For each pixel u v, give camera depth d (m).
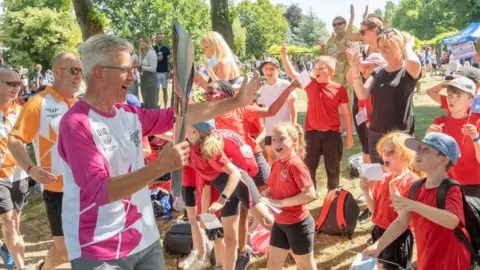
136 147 2.57
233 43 11.34
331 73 5.99
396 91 4.91
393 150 3.64
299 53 31.86
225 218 4.25
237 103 2.90
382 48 4.94
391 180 3.66
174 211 6.52
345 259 4.87
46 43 30.61
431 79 25.72
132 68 2.47
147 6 41.75
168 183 6.75
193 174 4.80
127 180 2.16
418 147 3.15
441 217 2.93
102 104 2.44
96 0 42.16
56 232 4.18
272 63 6.21
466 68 4.66
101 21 11.05
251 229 5.37
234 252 4.30
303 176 3.85
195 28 42.81
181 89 2.17
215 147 3.97
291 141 3.94
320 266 4.77
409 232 3.75
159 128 2.70
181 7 42.81
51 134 4.05
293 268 4.74
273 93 6.28
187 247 5.14
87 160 2.29
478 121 4.11
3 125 4.84
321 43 8.09
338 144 6.12
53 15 30.95
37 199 7.73
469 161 4.12
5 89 4.88
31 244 5.97
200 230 4.90
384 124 5.00
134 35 41.88
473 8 53.09
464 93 4.10
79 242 2.41
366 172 3.61
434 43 40.44
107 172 2.37
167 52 15.01
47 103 4.06
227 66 6.02
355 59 5.00
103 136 2.40
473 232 3.03
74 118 2.35
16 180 4.90
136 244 2.50
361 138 6.29
